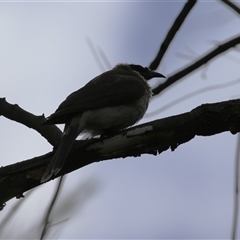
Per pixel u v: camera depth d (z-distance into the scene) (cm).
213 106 963
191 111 982
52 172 954
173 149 1015
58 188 848
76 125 1144
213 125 964
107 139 998
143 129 991
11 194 980
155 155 1023
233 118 948
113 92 1227
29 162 988
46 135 1201
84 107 1160
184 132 984
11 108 1195
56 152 997
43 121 1200
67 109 1137
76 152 1005
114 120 1216
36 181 967
